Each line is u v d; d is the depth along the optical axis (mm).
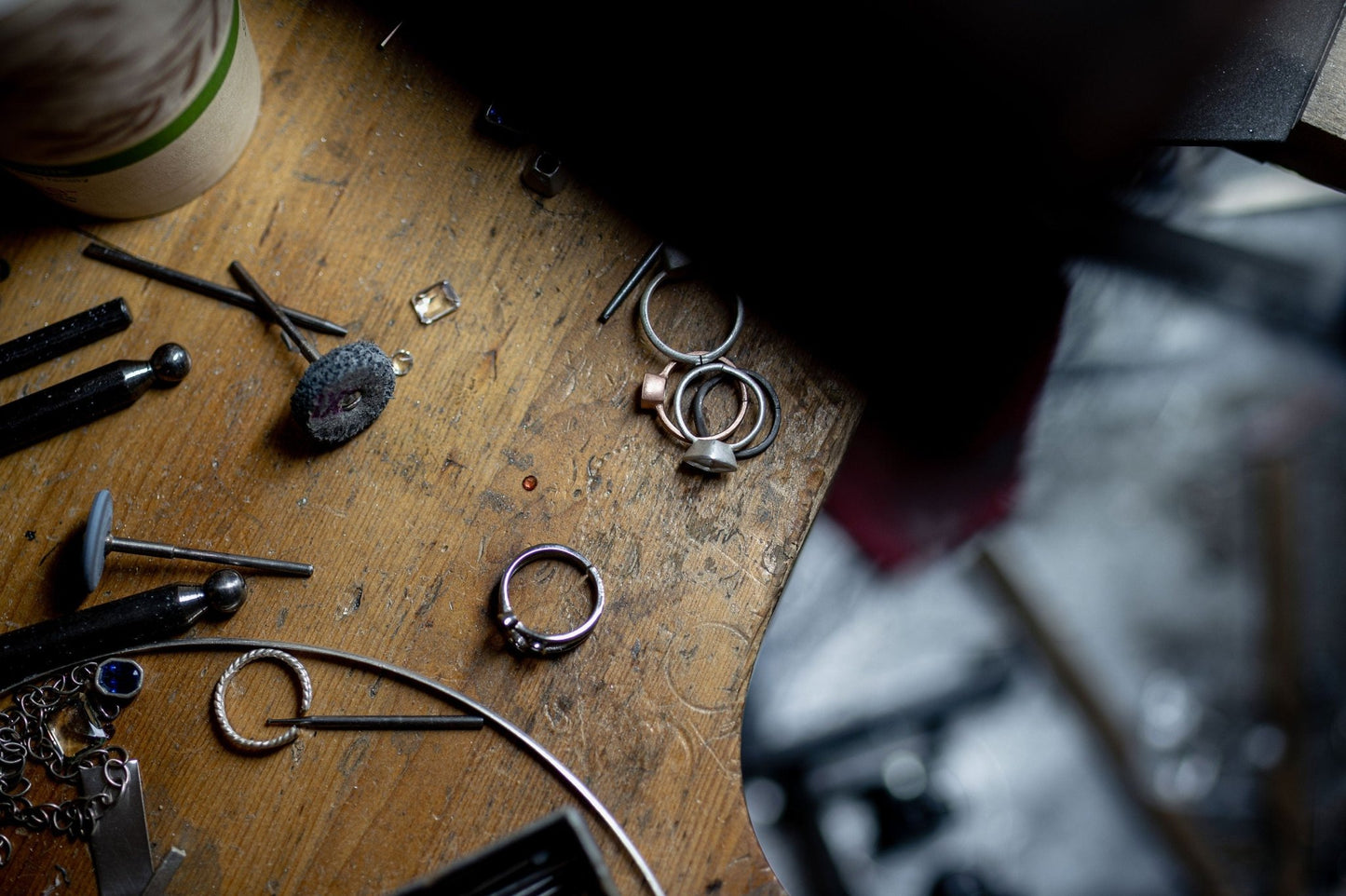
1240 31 324
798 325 365
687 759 335
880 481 479
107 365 342
